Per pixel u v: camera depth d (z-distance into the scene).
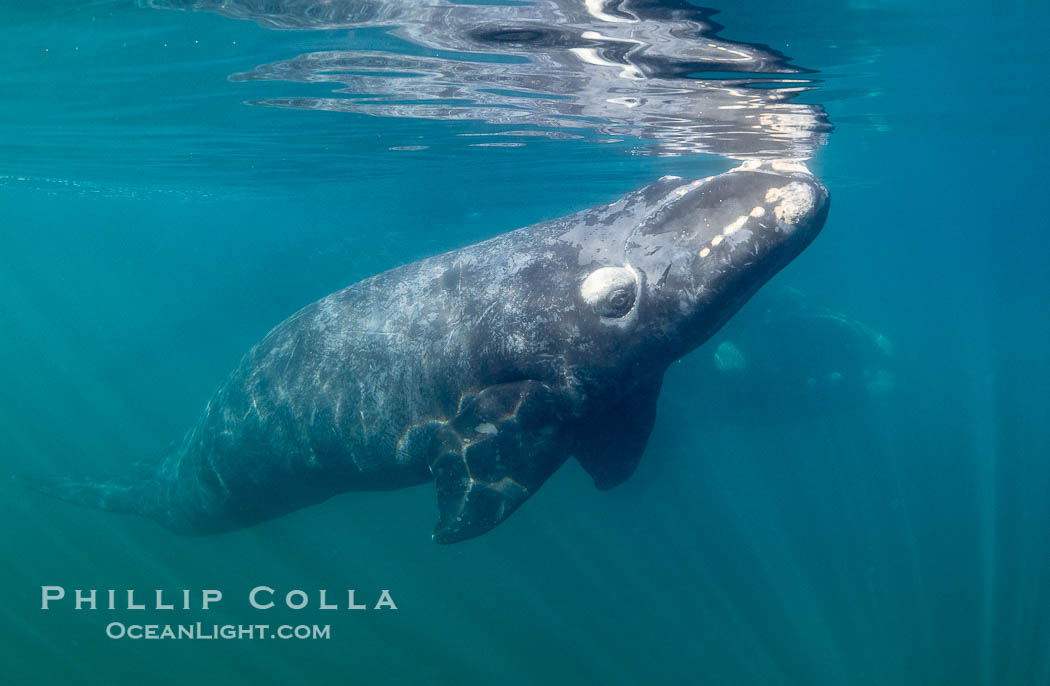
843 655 13.96
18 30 8.34
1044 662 13.20
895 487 21.70
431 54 9.32
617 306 6.39
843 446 23.14
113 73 10.38
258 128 14.78
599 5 7.32
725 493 20.47
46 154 19.16
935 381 41.09
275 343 8.50
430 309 7.39
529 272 6.95
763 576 16.92
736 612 15.57
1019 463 25.80
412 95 11.90
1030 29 9.63
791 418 17.17
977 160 27.23
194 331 34.06
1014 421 32.69
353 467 8.10
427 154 18.42
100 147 17.58
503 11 7.50
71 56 9.44
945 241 90.44
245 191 27.92
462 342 7.07
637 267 6.38
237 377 8.74
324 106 12.71
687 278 6.18
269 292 26.67
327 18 7.83
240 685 13.50
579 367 6.68
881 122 16.50
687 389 15.62
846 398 17.22
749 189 6.14
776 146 17.97
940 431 29.11
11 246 87.62
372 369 7.59
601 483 7.39
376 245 25.72
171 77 10.63
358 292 8.09
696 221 6.24
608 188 25.42
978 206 49.84
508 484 6.29
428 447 7.13
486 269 7.28
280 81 10.88
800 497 20.64
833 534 18.89
